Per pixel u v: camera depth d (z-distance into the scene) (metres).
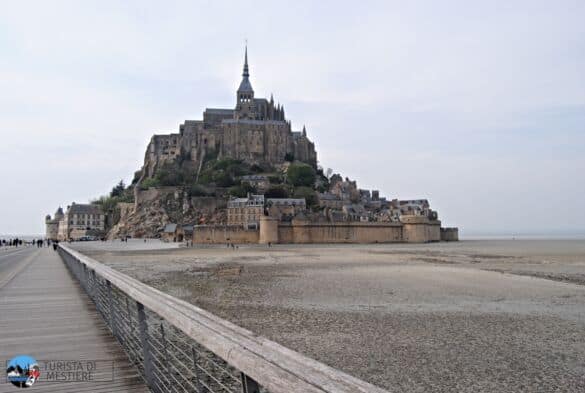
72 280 25.38
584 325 22.27
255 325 21.58
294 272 48.84
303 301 28.66
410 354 16.94
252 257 75.31
